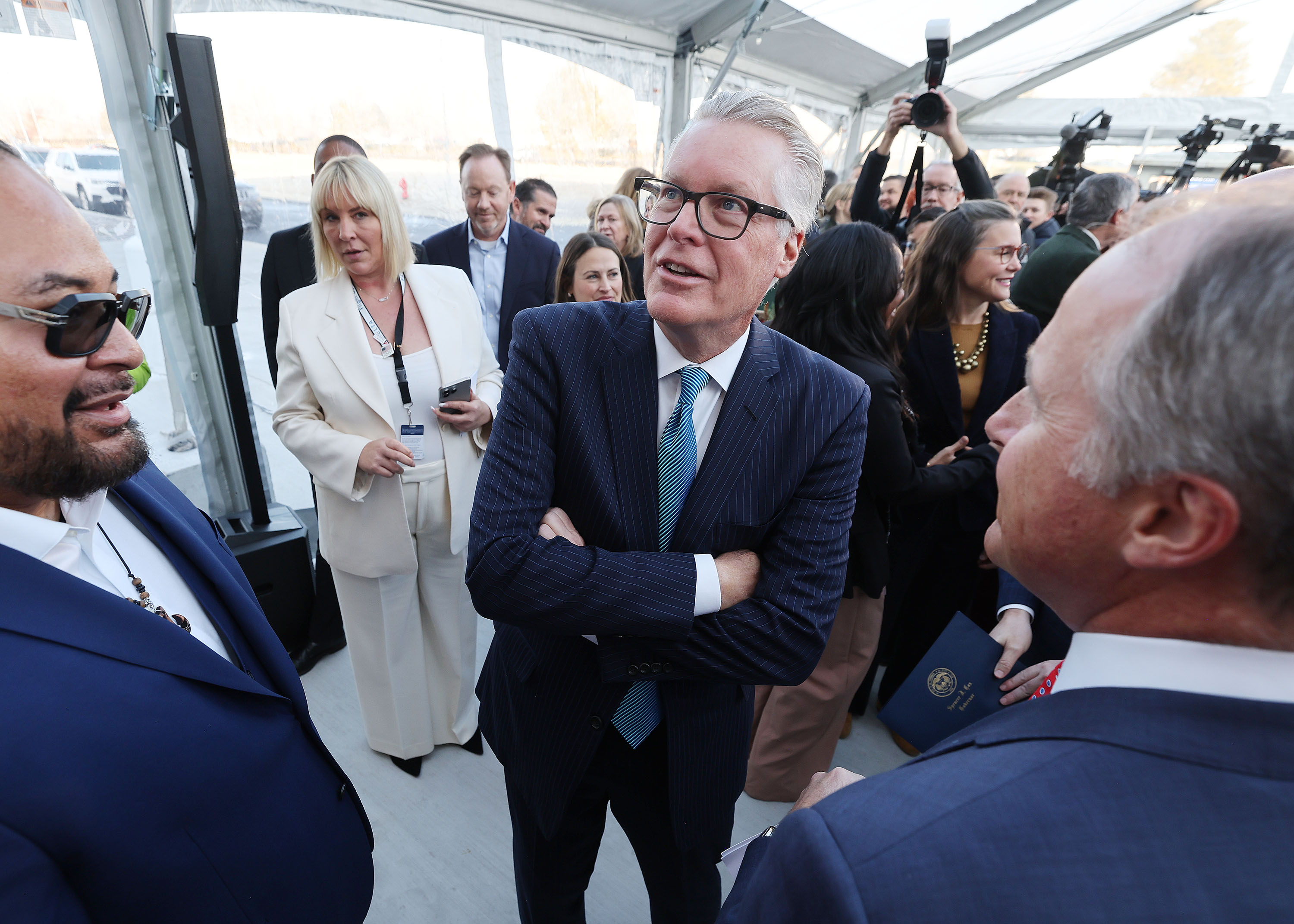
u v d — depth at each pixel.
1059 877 0.29
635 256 3.11
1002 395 1.83
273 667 0.81
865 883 0.31
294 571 2.27
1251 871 0.28
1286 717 0.31
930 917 0.30
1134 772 0.32
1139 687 0.35
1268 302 0.28
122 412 0.62
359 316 1.63
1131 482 0.34
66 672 0.54
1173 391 0.31
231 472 2.62
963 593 2.02
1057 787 0.32
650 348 0.92
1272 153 4.41
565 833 1.12
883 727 2.18
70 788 0.51
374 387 1.60
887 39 5.39
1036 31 5.89
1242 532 0.31
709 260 0.78
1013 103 7.98
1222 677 0.33
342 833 0.82
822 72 5.91
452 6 3.07
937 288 1.79
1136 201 2.33
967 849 0.31
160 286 2.28
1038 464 0.39
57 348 0.53
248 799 0.67
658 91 4.51
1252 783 0.30
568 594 0.82
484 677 1.17
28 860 0.49
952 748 0.39
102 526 0.72
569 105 3.87
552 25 3.59
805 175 0.79
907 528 1.89
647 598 0.82
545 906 1.18
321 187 1.53
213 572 0.82
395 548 1.66
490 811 1.79
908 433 1.62
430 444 1.69
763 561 0.92
